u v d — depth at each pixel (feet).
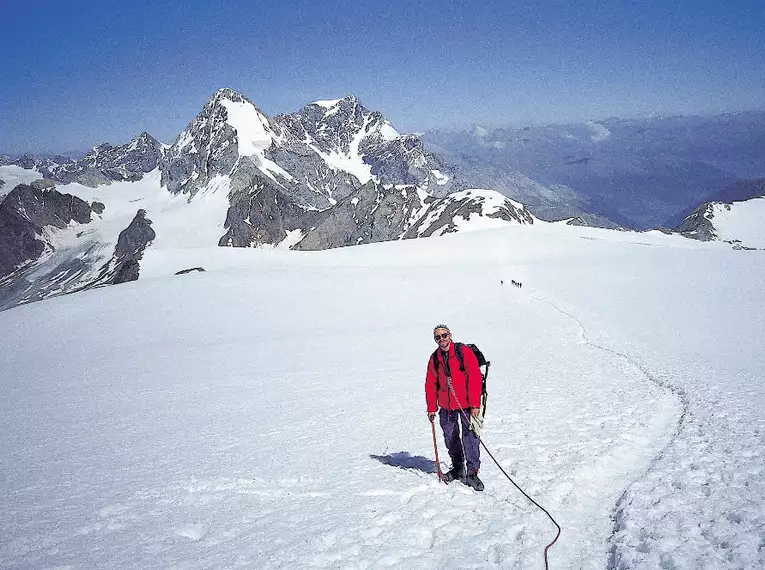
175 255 352.69
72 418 55.06
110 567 19.53
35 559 20.42
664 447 31.24
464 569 18.67
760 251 256.32
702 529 19.89
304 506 24.89
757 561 17.28
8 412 62.90
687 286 156.76
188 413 52.47
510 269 213.25
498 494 25.35
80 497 27.99
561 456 29.99
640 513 21.62
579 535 20.99
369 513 23.63
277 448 35.96
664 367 58.13
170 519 24.00
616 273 191.31
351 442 36.60
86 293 205.98
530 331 104.12
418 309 154.51
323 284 198.90
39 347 142.92
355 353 92.17
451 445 27.07
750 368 56.08
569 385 52.60
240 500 26.14
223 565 19.40
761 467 25.46
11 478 33.01
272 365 84.84
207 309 170.81
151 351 120.26
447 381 26.78
